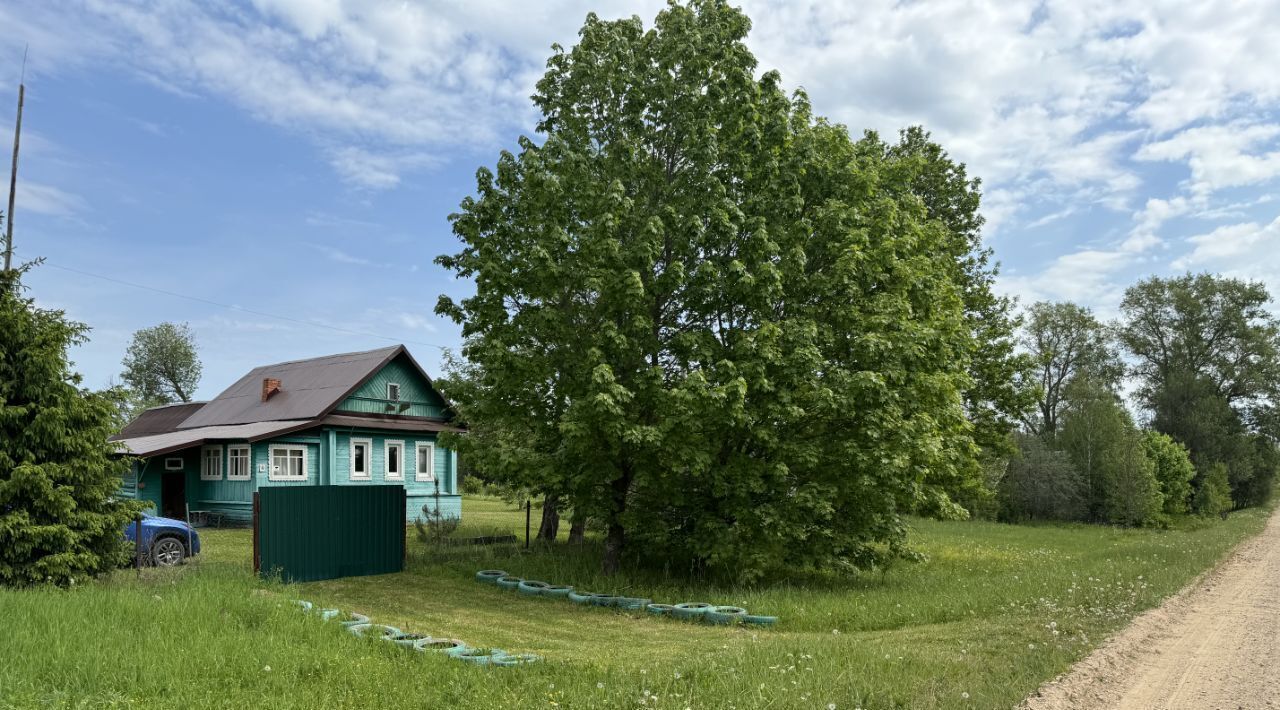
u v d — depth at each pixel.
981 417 28.11
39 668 7.12
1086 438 50.62
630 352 15.34
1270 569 20.61
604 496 16.28
